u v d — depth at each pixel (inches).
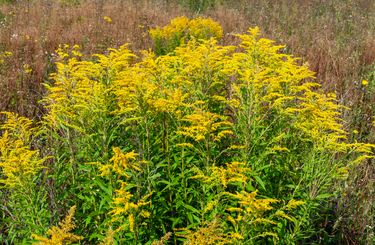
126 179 114.2
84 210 123.8
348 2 597.6
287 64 140.9
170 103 122.6
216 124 115.6
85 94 119.6
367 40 348.8
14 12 494.6
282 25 495.2
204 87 149.9
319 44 360.2
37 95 230.4
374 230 146.3
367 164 175.2
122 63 130.0
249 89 128.0
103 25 430.9
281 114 126.7
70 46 336.5
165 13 549.3
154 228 112.7
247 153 125.3
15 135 124.3
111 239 86.7
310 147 135.8
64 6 548.4
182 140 128.4
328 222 154.6
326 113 124.8
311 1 624.7
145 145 130.1
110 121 124.8
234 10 607.5
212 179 104.4
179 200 117.8
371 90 251.4
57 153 129.1
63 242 76.9
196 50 153.5
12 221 113.2
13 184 102.2
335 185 157.2
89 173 126.3
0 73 252.5
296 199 130.4
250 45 148.9
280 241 116.0
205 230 84.1
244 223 96.0
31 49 315.9
